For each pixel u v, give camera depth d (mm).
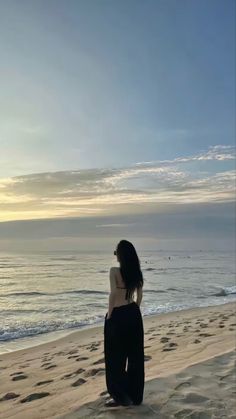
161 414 4453
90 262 84188
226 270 61844
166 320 16094
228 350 7633
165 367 6867
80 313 19984
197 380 5617
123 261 4871
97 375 6758
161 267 71125
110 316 4824
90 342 11961
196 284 37219
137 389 4703
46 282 39219
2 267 65938
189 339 10133
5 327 15750
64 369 7887
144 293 29312
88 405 4703
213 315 16578
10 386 6914
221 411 4570
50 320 17578
